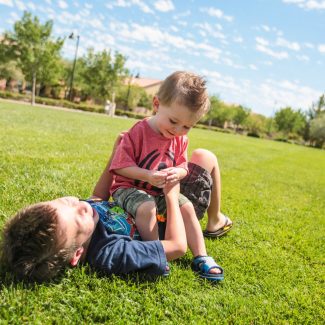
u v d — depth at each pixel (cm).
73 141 912
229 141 2495
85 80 4666
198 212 292
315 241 395
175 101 235
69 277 218
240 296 238
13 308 184
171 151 265
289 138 7144
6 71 4353
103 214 238
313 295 261
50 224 192
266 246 348
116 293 213
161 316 204
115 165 250
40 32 3397
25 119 1391
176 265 261
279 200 620
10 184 381
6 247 196
